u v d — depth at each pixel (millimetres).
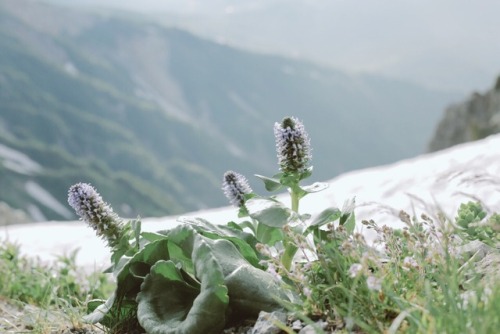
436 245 597
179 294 619
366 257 545
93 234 1433
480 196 1012
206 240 613
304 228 614
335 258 582
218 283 574
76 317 723
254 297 593
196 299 577
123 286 652
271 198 632
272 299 592
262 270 635
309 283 599
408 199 1138
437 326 465
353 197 646
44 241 1410
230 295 594
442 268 555
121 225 671
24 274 990
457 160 1270
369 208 1159
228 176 677
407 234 586
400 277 579
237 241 647
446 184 1135
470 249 626
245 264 611
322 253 599
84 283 1017
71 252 1206
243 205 673
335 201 1290
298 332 549
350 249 564
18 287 954
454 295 496
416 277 572
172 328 583
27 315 778
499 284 494
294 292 601
